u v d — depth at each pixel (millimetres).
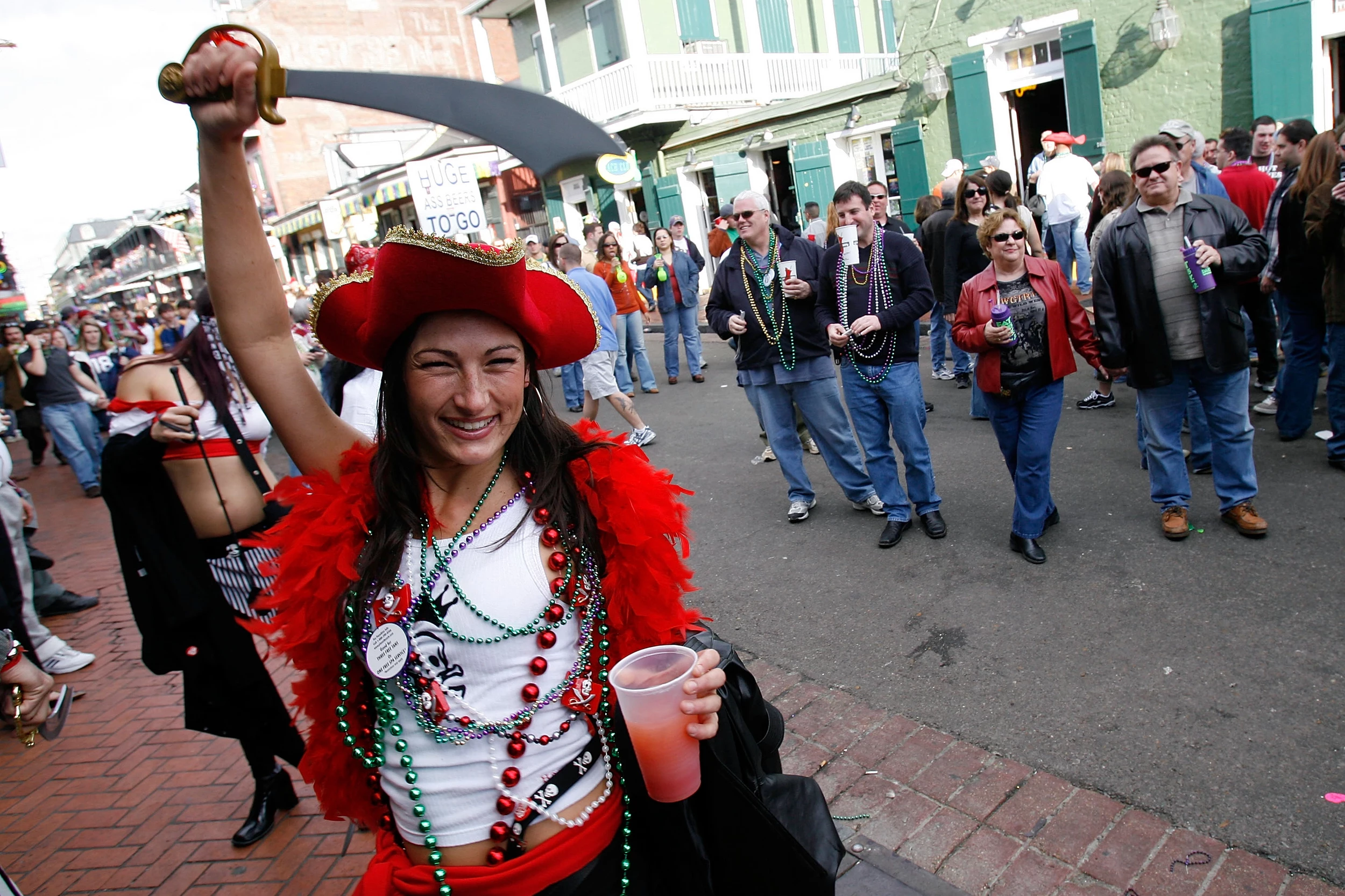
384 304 1300
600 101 16859
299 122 25891
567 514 1450
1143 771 2824
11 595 2930
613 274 9750
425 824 1392
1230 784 2707
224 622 2969
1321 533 4141
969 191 6637
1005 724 3174
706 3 17578
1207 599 3764
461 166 7852
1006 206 6633
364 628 1396
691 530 5652
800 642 4020
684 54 16438
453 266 1228
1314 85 9289
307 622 1409
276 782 3244
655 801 1423
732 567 4988
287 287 18297
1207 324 4012
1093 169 9359
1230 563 4023
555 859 1383
